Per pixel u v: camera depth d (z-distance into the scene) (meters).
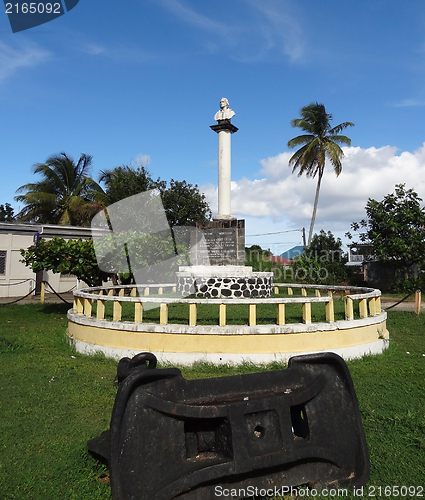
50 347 8.55
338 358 3.50
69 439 4.20
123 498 2.71
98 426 4.53
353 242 24.70
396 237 21.81
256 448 3.00
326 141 28.44
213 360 6.79
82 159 29.94
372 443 4.14
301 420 3.50
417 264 22.67
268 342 6.89
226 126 13.91
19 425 4.53
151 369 3.00
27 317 12.83
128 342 7.23
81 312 8.77
